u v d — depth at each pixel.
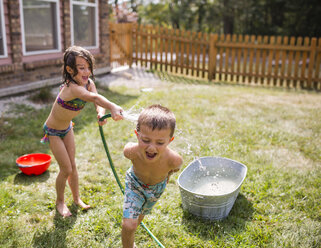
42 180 3.82
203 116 6.30
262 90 9.22
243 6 21.59
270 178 3.88
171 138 2.09
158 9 27.84
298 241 2.76
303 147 4.93
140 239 2.80
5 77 7.01
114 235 2.84
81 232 2.84
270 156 4.54
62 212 3.11
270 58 10.31
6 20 6.88
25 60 7.50
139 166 2.26
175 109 6.63
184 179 3.32
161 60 12.05
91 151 4.61
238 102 7.58
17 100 6.91
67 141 3.06
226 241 2.78
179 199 3.43
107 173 3.99
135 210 2.32
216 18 24.02
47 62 8.00
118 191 3.56
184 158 4.32
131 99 7.23
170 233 2.89
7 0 6.78
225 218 3.12
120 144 4.86
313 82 10.43
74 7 8.91
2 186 3.59
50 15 8.09
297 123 6.05
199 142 4.93
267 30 21.91
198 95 8.09
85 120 5.86
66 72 2.65
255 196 3.47
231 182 3.51
